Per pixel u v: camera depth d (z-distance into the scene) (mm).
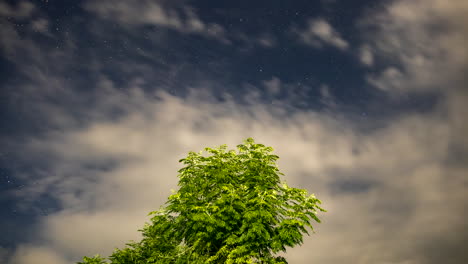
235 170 17484
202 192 16344
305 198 15938
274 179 17297
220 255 15555
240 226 15617
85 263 20688
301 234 15180
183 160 17766
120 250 21516
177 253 16891
